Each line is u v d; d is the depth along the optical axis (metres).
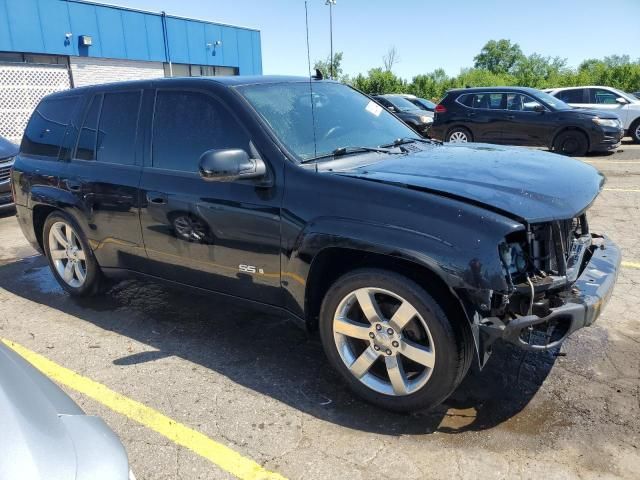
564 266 2.76
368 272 2.82
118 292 4.93
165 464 2.66
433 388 2.75
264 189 3.15
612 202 7.76
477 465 2.57
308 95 3.81
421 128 16.56
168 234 3.69
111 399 3.22
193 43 24.34
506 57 110.00
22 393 1.74
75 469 1.51
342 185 2.89
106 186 4.03
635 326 3.87
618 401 3.00
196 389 3.30
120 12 20.89
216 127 3.47
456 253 2.51
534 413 2.93
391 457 2.64
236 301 3.54
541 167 3.19
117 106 4.12
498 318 2.57
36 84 18.61
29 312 4.61
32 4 17.98
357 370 3.00
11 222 8.14
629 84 45.41
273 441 2.80
